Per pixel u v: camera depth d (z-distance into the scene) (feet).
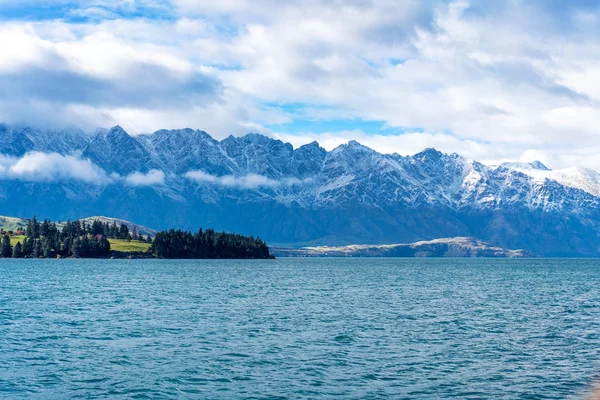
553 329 287.28
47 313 333.62
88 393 173.88
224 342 245.86
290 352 226.38
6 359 212.43
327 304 394.93
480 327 291.79
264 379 188.44
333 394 173.37
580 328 290.97
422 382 185.68
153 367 202.18
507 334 270.87
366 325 294.87
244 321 306.14
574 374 195.42
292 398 169.68
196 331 272.92
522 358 218.18
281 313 341.41
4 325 287.28
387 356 220.43
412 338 257.75
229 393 174.40
